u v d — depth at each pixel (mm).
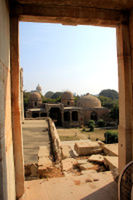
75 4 3021
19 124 3008
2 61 2105
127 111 3289
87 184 3533
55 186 3482
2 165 1815
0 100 1883
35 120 18375
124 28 3305
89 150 7945
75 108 34781
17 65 2971
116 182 3547
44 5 3006
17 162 3039
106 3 2996
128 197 2674
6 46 2490
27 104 44594
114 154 6680
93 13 3182
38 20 3242
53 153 7637
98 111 38156
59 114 37844
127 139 3275
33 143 9383
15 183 3047
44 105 37625
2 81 2068
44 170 5379
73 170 5707
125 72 3279
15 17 2941
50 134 11414
